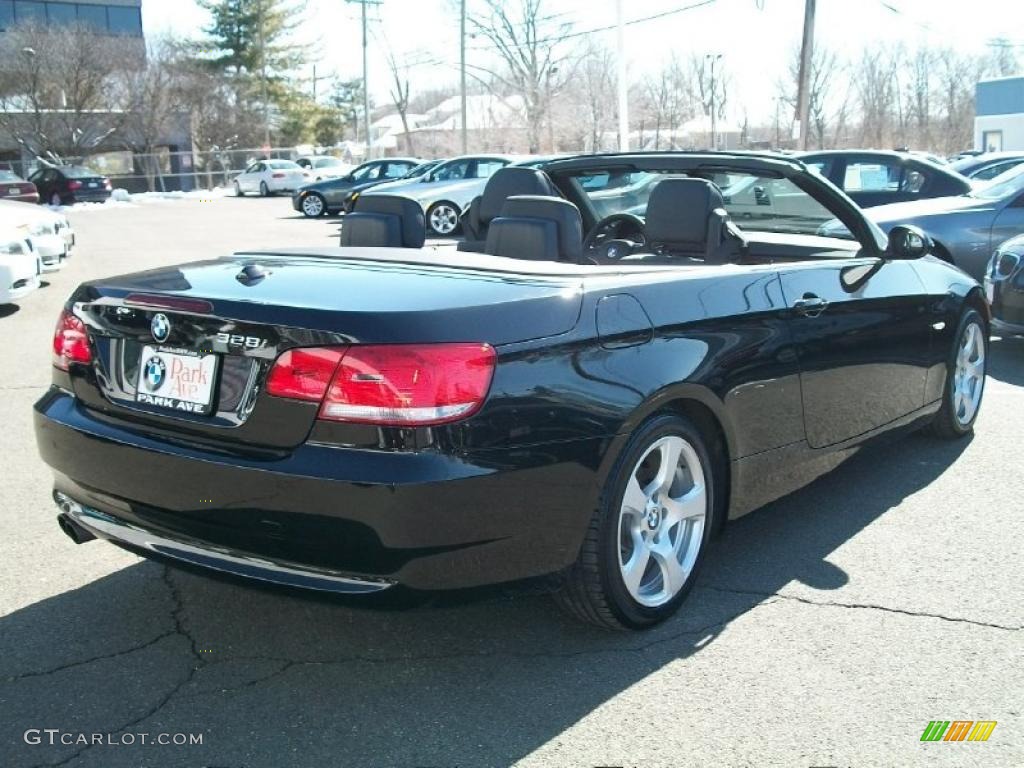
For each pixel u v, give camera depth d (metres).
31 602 3.57
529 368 2.86
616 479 3.08
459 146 57.34
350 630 3.37
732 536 4.16
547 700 2.94
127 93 43.66
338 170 39.12
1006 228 8.58
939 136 49.03
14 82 40.97
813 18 27.45
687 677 3.05
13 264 9.50
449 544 2.73
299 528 2.73
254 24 56.12
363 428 2.69
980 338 5.41
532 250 3.83
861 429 4.32
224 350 2.89
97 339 3.25
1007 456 5.16
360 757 2.67
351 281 3.13
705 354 3.37
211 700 2.95
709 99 49.06
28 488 4.79
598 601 3.14
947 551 3.98
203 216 27.69
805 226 4.86
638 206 4.96
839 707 2.88
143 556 3.10
